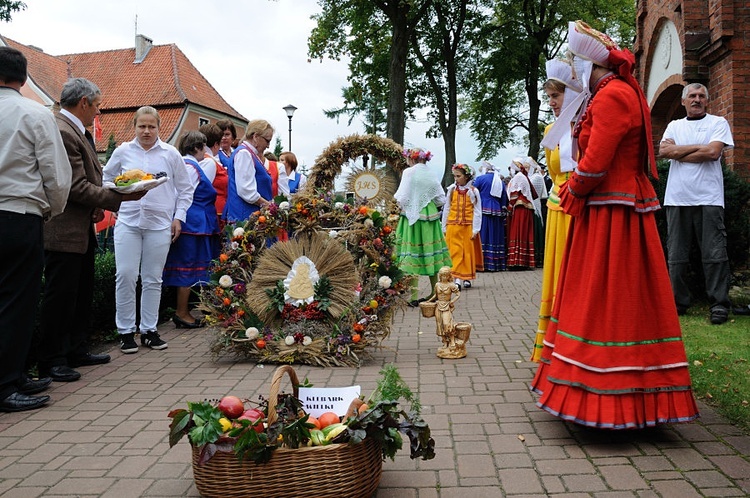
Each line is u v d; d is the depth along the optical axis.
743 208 7.49
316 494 2.85
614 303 3.61
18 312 4.53
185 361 5.91
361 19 25.86
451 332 5.79
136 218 6.17
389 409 3.00
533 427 3.95
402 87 23.97
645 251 3.69
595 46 3.76
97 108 5.38
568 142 4.45
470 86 33.09
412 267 8.89
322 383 5.11
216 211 7.75
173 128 41.09
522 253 13.54
